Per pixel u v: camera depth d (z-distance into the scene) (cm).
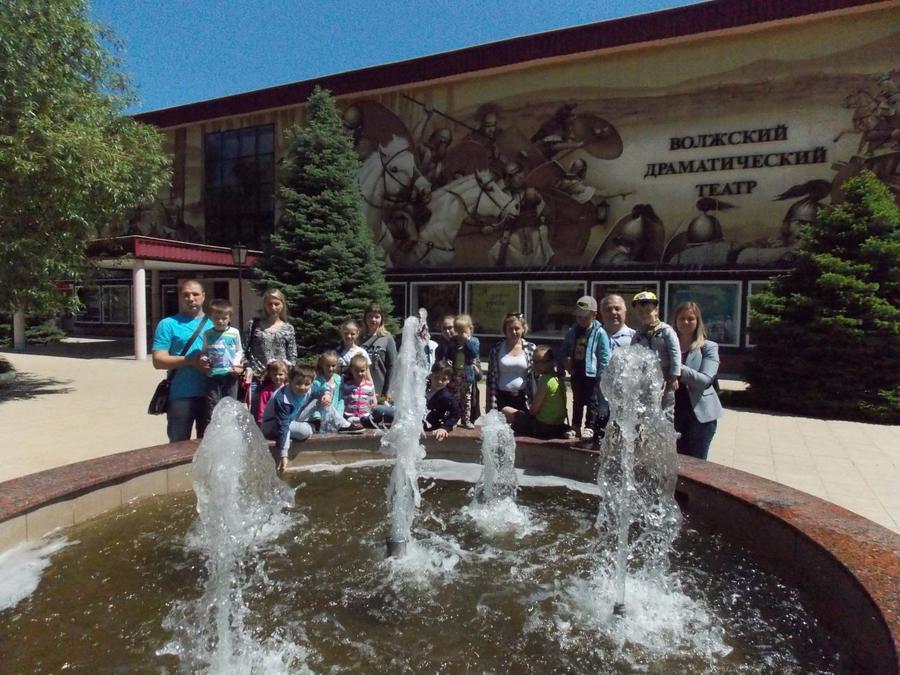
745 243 1520
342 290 1566
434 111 1922
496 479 459
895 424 921
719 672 222
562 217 1742
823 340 995
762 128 1484
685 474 373
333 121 1638
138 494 397
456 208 1906
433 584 293
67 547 326
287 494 421
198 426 477
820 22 1409
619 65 1645
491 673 222
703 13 1492
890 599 216
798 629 249
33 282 1072
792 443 768
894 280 1006
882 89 1360
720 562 309
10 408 973
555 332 1738
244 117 2292
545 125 1752
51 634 244
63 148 1003
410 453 380
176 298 2556
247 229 2330
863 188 1062
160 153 1330
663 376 422
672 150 1592
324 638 244
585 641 243
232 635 245
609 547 337
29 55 1016
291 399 478
